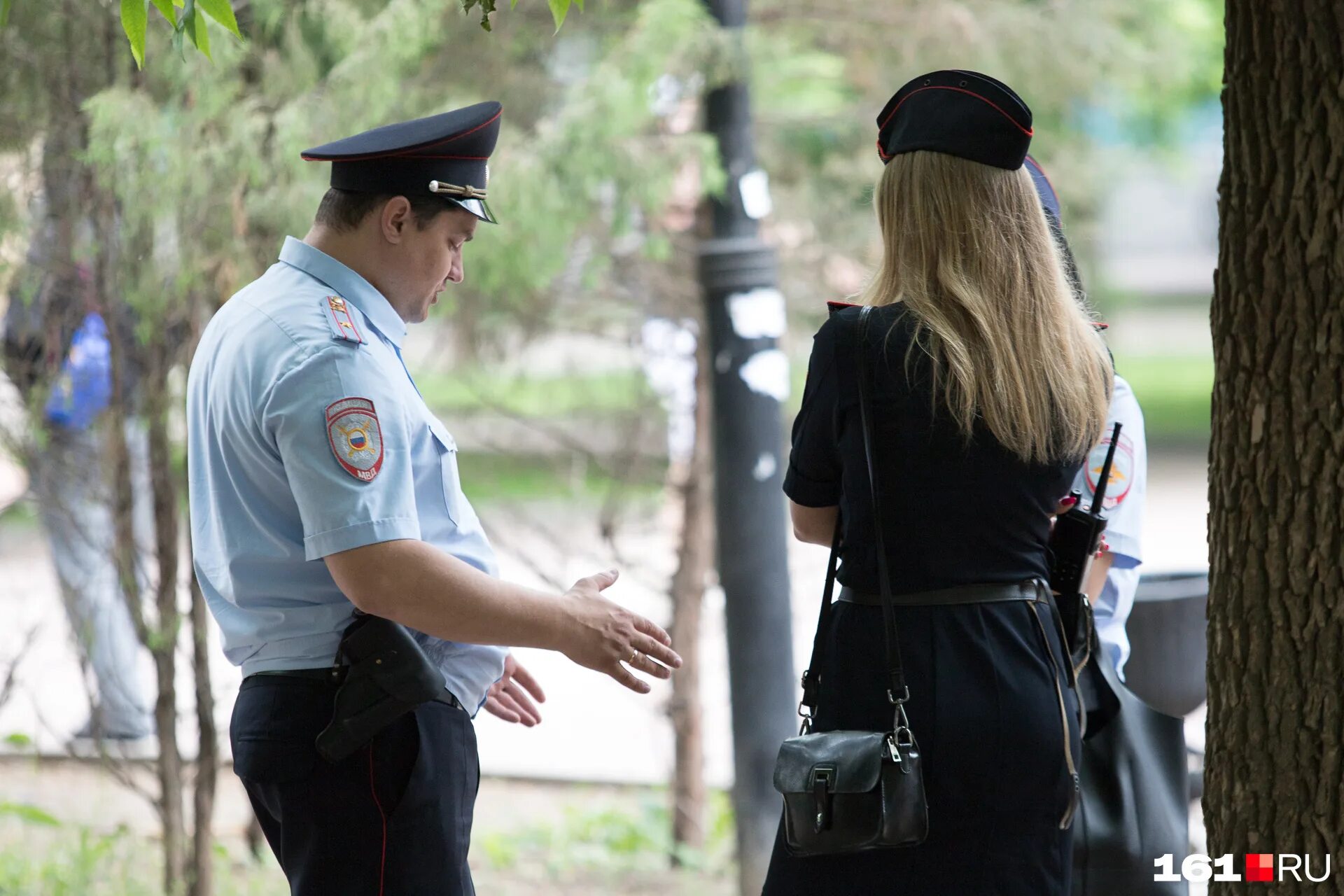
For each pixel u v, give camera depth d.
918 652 7.91
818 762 7.74
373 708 8.22
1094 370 8.23
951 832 7.84
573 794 21.70
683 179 17.81
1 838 17.44
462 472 27.56
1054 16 20.11
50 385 15.08
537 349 21.48
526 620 8.22
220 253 13.92
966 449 7.86
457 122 8.84
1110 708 9.02
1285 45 6.99
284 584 8.46
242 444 8.27
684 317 20.62
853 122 21.19
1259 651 7.34
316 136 13.95
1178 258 104.75
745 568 16.23
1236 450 7.38
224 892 15.98
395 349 8.70
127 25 8.48
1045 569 8.31
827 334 8.19
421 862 8.48
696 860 18.98
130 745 20.19
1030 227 8.14
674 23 15.62
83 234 14.55
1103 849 8.73
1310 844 7.26
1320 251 6.98
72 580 17.03
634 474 21.72
